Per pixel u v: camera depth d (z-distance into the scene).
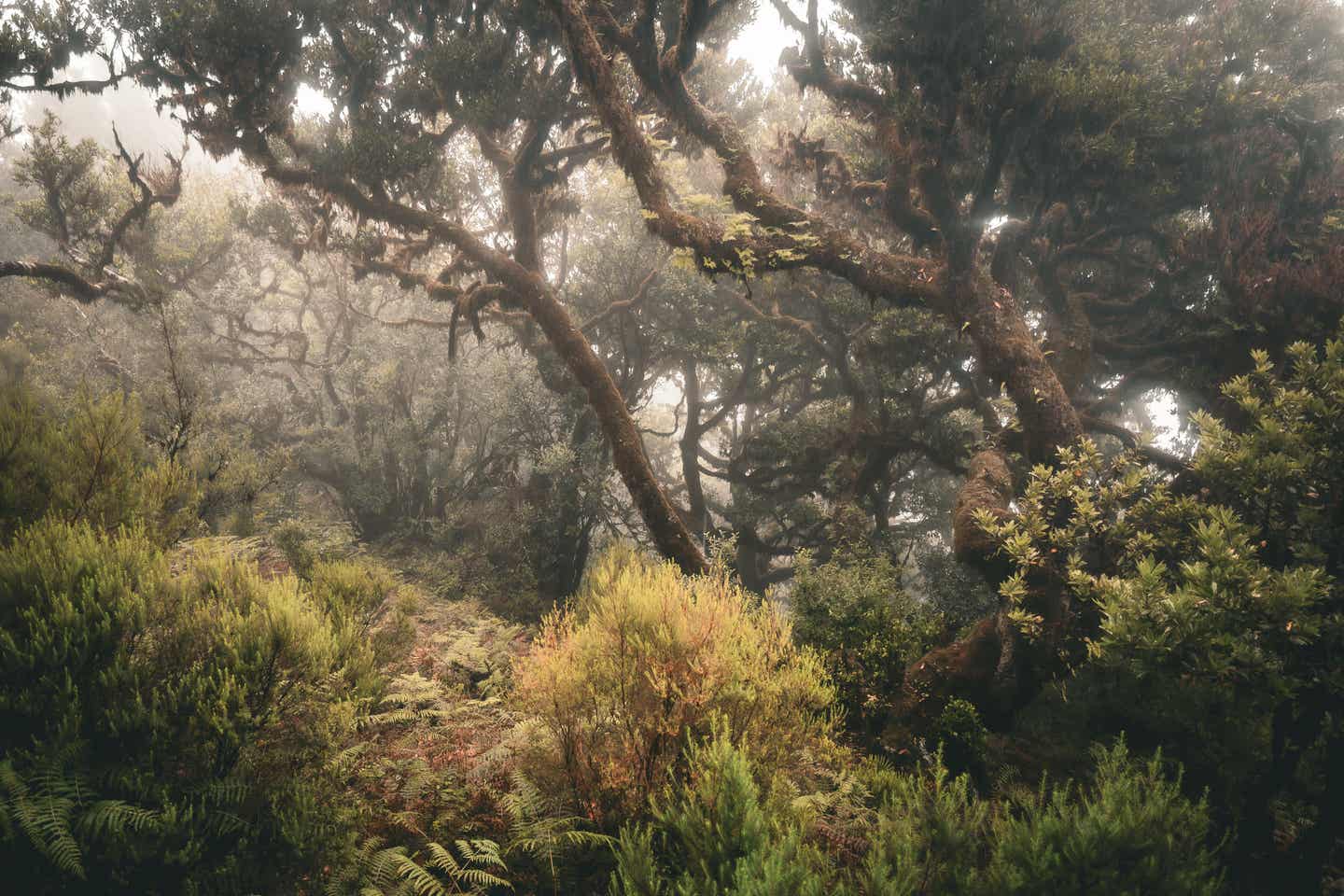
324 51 11.34
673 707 4.12
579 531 16.12
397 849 3.77
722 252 9.02
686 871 3.06
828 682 5.84
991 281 8.65
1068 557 6.50
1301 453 4.72
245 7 9.85
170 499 6.06
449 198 13.55
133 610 3.71
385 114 11.82
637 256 16.20
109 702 3.36
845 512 12.55
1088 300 11.25
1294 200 9.39
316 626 4.12
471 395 18.31
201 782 3.34
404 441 17.55
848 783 4.65
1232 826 4.61
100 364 16.50
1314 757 4.54
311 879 3.42
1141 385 11.74
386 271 13.39
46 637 3.35
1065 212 10.37
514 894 3.74
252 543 8.70
